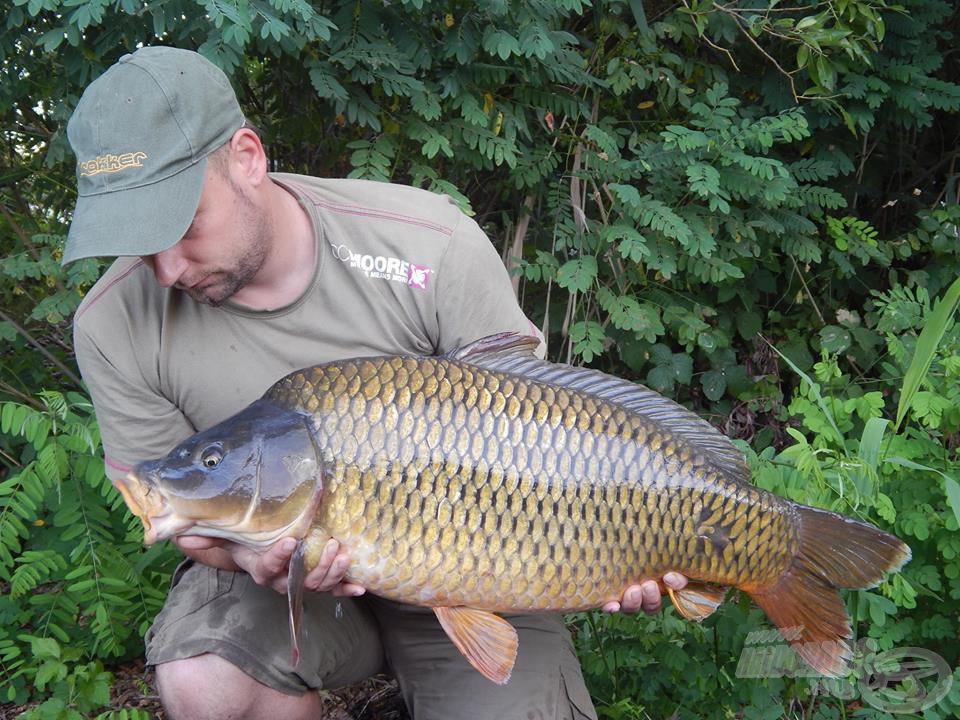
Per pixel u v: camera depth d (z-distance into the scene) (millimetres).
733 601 1377
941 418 1470
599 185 1978
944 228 2227
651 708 1388
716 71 2080
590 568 977
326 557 914
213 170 967
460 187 1989
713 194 1848
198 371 1100
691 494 1000
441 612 963
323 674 1155
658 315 2021
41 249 1818
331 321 1098
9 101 1654
